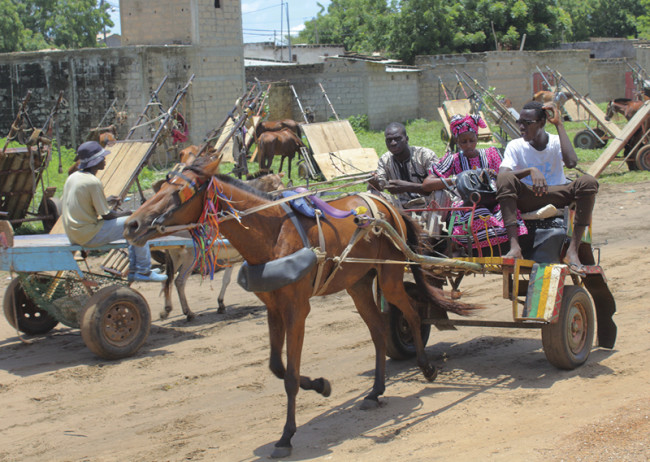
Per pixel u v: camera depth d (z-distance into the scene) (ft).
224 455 17.46
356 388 21.89
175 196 17.12
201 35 87.56
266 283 17.60
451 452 16.48
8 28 142.72
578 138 82.74
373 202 21.08
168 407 21.03
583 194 21.38
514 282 21.03
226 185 17.61
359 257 20.08
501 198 21.34
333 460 16.70
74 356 26.50
